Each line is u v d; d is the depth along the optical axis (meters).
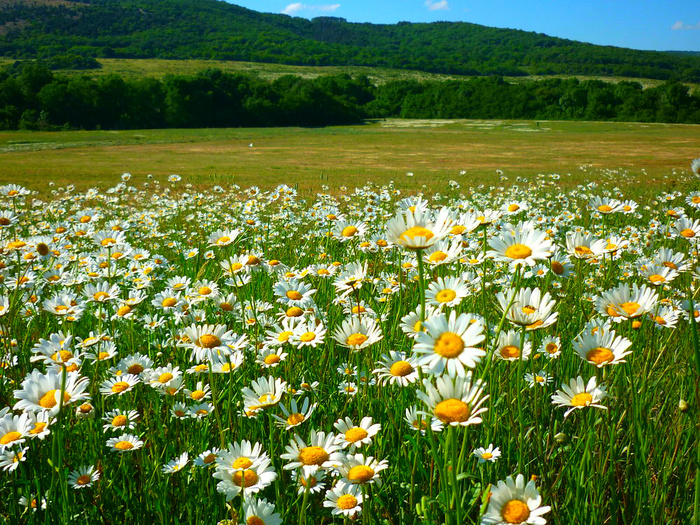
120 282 5.20
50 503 2.21
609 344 2.29
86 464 2.67
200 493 2.43
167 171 32.38
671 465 2.54
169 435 2.96
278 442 2.70
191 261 6.36
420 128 108.38
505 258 2.01
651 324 3.23
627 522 2.40
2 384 3.09
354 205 12.05
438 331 1.66
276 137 82.88
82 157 46.03
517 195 14.20
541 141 68.12
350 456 2.06
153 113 114.81
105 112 108.06
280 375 3.37
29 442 2.58
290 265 6.62
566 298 4.55
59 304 3.41
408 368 2.41
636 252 7.10
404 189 19.81
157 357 3.75
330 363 3.69
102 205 13.75
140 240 9.26
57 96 101.94
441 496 1.78
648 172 26.59
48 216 10.70
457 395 1.69
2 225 4.61
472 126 111.69
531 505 1.59
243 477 1.92
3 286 4.11
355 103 155.00
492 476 2.39
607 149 53.16
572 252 2.93
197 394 2.99
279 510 2.17
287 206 9.77
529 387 3.02
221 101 123.19
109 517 2.41
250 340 3.48
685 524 2.27
